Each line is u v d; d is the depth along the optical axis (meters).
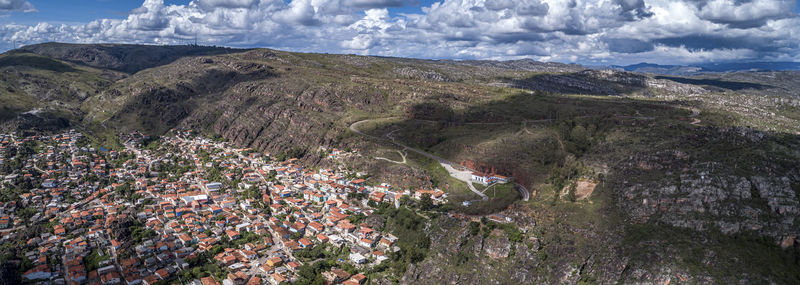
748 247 164.12
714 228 171.88
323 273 196.62
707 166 197.25
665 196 188.75
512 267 183.62
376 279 193.88
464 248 196.50
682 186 190.62
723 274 157.00
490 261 188.75
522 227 198.25
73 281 189.00
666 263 165.12
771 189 178.50
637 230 181.25
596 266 174.88
